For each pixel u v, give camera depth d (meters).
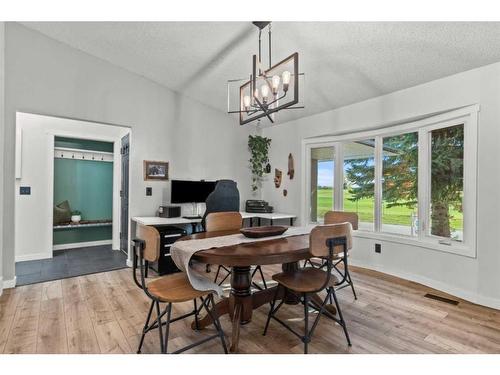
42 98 3.18
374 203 3.88
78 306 2.54
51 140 4.30
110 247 5.03
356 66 3.03
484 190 2.62
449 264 2.91
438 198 3.17
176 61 3.57
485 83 2.61
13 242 3.00
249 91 2.66
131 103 3.88
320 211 4.52
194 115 4.55
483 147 2.63
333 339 2.02
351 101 3.78
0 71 2.77
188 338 2.03
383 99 3.48
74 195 5.03
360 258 3.89
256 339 2.02
